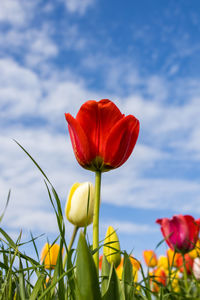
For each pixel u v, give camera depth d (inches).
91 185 25.2
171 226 32.1
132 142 19.9
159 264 41.7
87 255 15.7
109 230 21.6
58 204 16.7
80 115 19.5
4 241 18.1
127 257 18.6
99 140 19.5
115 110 19.4
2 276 18.4
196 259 33.9
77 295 15.9
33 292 16.6
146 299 18.6
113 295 16.7
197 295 27.3
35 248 19.0
